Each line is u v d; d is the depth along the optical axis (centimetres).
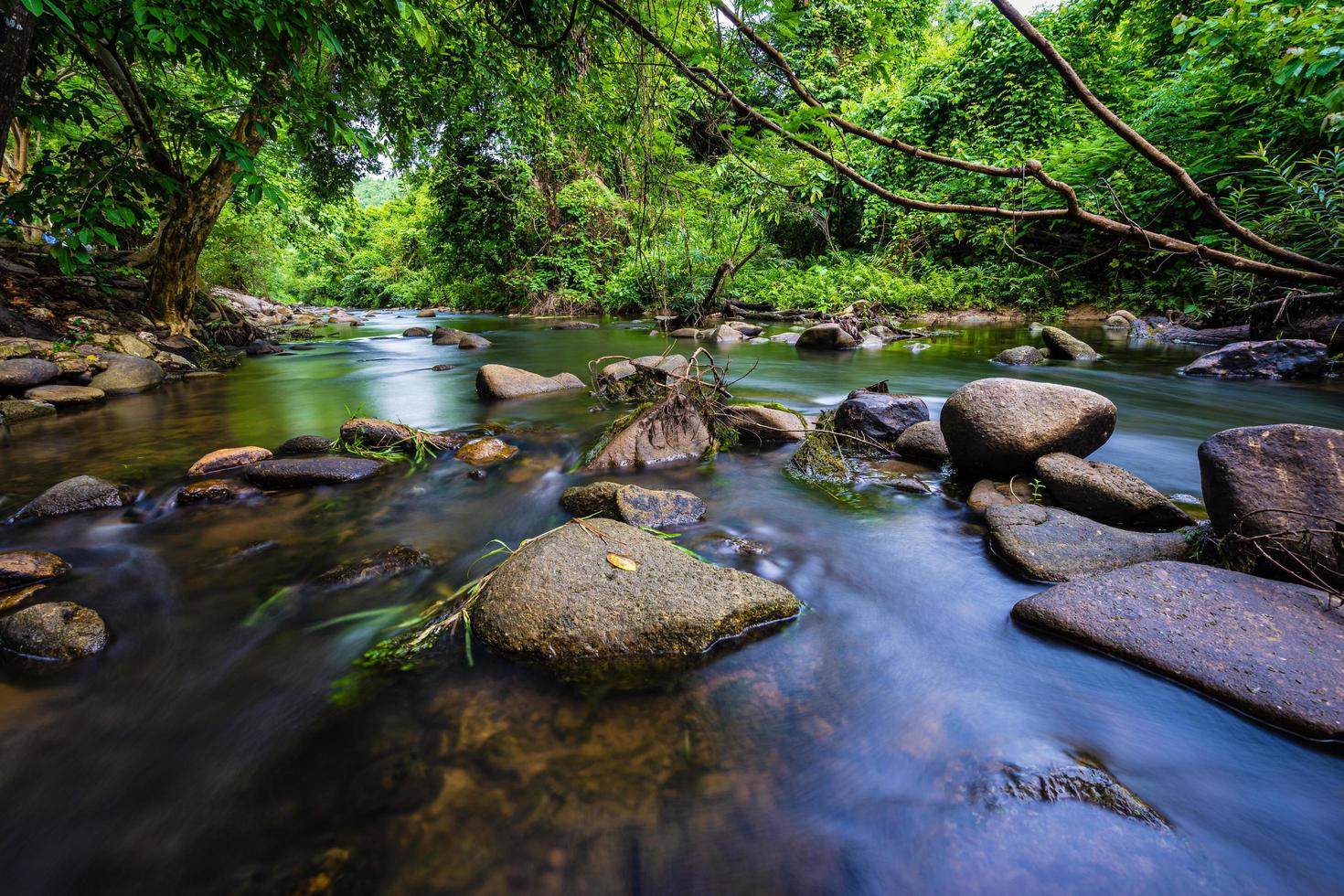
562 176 1766
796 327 1227
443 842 120
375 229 3459
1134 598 186
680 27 184
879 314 1256
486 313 2230
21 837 123
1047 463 289
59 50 520
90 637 184
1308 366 603
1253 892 107
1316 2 509
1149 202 998
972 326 1188
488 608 190
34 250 793
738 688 165
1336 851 115
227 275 1697
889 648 184
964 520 280
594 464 363
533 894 109
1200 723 148
